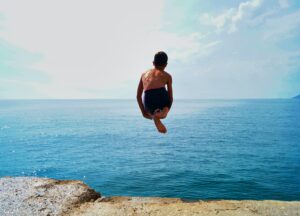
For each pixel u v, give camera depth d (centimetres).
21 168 3095
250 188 2250
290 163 3241
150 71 406
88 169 3005
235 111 17600
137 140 5541
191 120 10731
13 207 385
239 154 3888
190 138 5766
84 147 4647
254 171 2847
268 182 2422
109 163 3312
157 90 389
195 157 3681
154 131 7288
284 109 19888
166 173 2777
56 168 3078
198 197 2038
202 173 2769
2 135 6344
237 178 2558
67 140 5556
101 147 4631
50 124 9312
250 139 5484
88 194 454
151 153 4016
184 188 2258
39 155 3888
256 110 18588
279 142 5031
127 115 15112
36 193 439
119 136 6212
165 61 405
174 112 16950
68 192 450
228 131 6981
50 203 405
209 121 10188
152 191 2191
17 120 11125
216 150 4247
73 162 3391
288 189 2219
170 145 4822
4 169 3058
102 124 9444
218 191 2184
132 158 3625
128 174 2748
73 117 13262
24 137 5984
